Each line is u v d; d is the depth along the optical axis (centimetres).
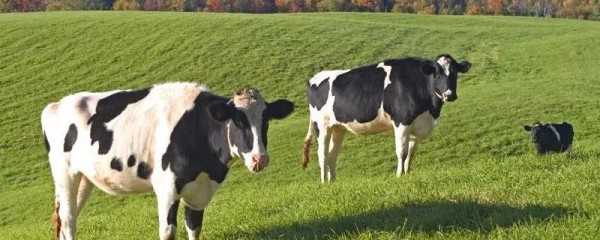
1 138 3456
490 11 11356
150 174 902
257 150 848
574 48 5016
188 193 889
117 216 1544
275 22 5675
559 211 855
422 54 5116
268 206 1199
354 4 10800
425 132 1538
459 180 1222
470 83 4269
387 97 1526
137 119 906
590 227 760
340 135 1683
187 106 889
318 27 5625
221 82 4384
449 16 7819
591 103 3175
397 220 908
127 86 4353
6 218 2467
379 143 2798
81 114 952
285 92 4194
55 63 4675
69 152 964
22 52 4844
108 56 4803
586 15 11306
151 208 1617
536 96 3397
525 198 957
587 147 2314
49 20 5566
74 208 1004
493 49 5281
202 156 876
